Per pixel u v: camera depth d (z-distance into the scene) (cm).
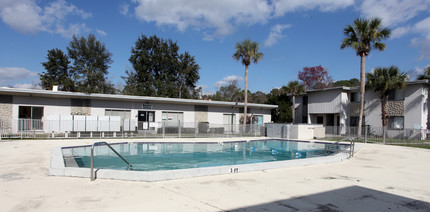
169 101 2473
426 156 1227
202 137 2230
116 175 627
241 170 754
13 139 1658
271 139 2180
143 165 1048
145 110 2433
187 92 4775
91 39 4266
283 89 3334
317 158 953
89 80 4147
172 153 1401
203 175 687
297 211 433
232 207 446
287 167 852
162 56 4444
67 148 1269
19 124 1725
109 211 415
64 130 1847
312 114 3266
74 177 644
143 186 572
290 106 3391
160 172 631
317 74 4666
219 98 5166
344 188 593
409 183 658
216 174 709
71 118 1869
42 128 1803
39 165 794
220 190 554
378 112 2609
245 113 2745
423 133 2069
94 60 4309
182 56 4716
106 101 2256
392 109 2514
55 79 4038
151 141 1723
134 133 2064
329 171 803
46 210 415
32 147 1246
